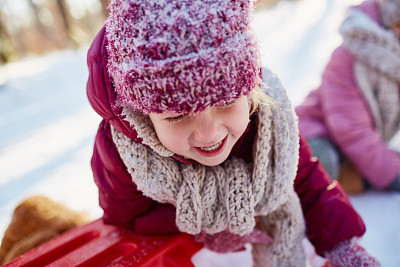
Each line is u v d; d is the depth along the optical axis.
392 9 1.35
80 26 13.74
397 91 1.44
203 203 0.73
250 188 0.73
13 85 4.45
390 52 1.36
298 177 0.83
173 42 0.50
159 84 0.51
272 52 4.84
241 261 1.18
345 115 1.47
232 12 0.52
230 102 0.57
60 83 4.75
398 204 1.44
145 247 0.85
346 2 7.89
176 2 0.50
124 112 0.64
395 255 1.18
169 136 0.59
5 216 1.79
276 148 0.73
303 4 10.49
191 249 0.87
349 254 0.78
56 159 2.49
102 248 0.86
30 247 0.99
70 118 3.46
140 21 0.51
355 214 0.82
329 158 1.44
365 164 1.47
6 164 2.57
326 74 1.54
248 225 0.74
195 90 0.51
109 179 0.81
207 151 0.62
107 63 0.66
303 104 1.64
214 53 0.50
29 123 3.48
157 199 0.76
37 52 13.48
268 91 0.74
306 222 0.87
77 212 1.17
